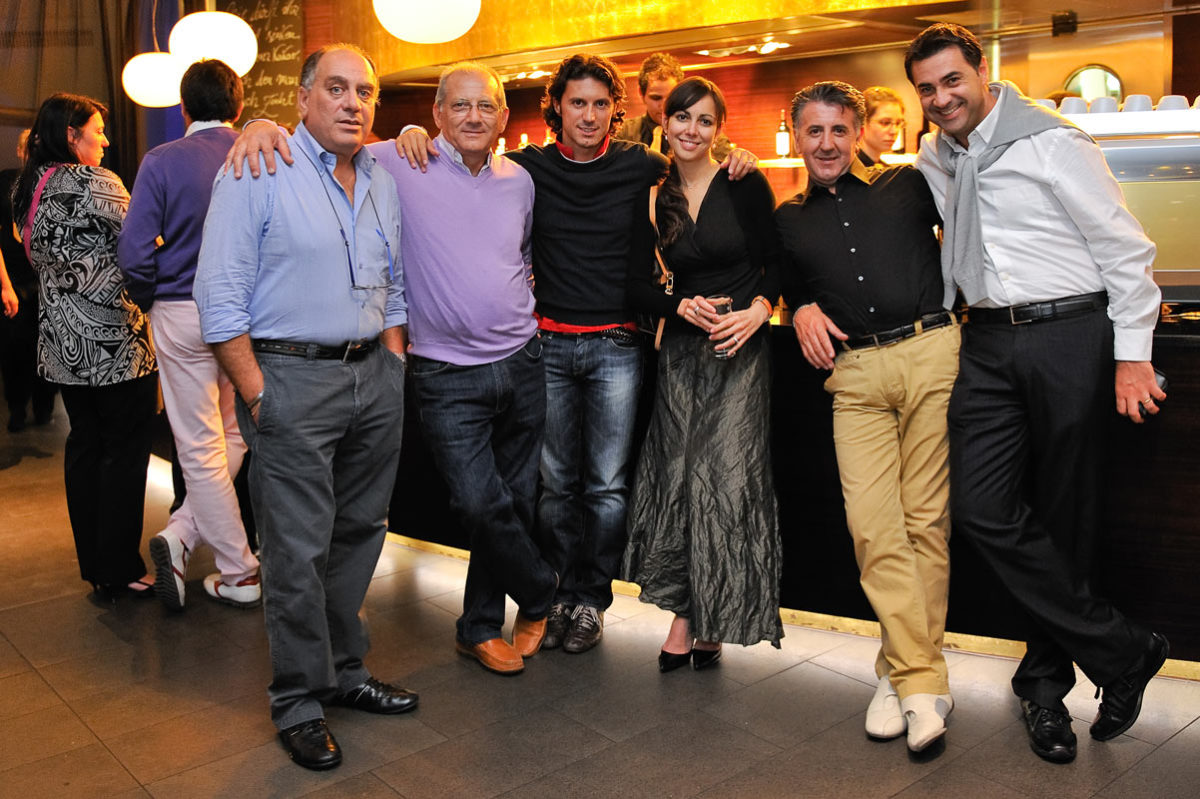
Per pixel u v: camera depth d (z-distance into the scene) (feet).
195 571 13.23
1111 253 7.77
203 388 11.42
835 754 8.42
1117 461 9.32
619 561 10.68
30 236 11.68
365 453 8.78
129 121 22.33
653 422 10.05
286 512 8.20
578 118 9.55
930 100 8.02
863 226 8.64
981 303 8.28
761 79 20.33
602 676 9.99
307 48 23.26
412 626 11.32
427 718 9.13
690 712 9.20
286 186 8.00
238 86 11.67
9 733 8.89
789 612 10.90
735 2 15.92
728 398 9.53
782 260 9.43
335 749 8.31
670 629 10.59
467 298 9.27
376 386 8.65
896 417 8.91
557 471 10.50
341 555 9.02
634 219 9.77
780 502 10.59
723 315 9.29
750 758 8.37
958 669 9.93
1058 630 8.25
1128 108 11.21
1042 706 8.50
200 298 7.95
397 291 9.12
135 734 8.86
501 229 9.41
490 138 9.14
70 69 22.17
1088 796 7.71
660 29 16.58
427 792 7.89
